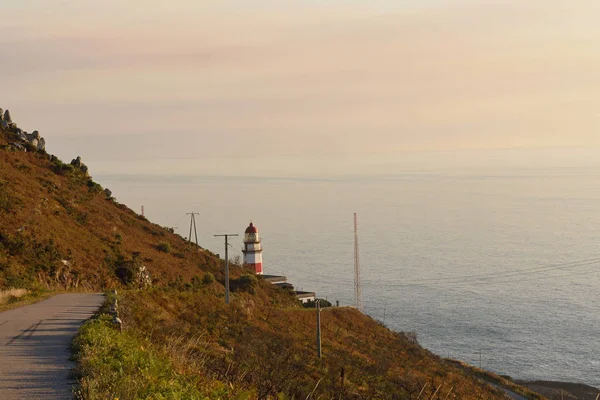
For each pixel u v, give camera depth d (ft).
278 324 160.97
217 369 68.49
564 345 438.81
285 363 97.35
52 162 275.80
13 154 252.83
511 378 352.28
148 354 54.65
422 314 528.22
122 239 222.28
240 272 274.98
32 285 137.90
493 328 483.10
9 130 277.85
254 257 352.90
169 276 209.97
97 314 84.69
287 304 255.09
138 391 41.52
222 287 232.53
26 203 195.31
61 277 157.99
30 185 219.00
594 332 479.00
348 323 214.07
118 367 47.39
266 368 81.41
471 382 189.78
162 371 49.16
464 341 443.32
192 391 45.27
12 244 158.81
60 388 44.96
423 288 647.15
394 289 639.35
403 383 133.39
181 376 51.01
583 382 355.56
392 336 222.07
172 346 70.85
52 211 205.16
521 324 499.10
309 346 146.41
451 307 556.51
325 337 172.04
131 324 80.23
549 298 611.47
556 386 339.16
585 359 404.16
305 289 620.08
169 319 101.71
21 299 113.80
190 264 244.63
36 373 49.83
